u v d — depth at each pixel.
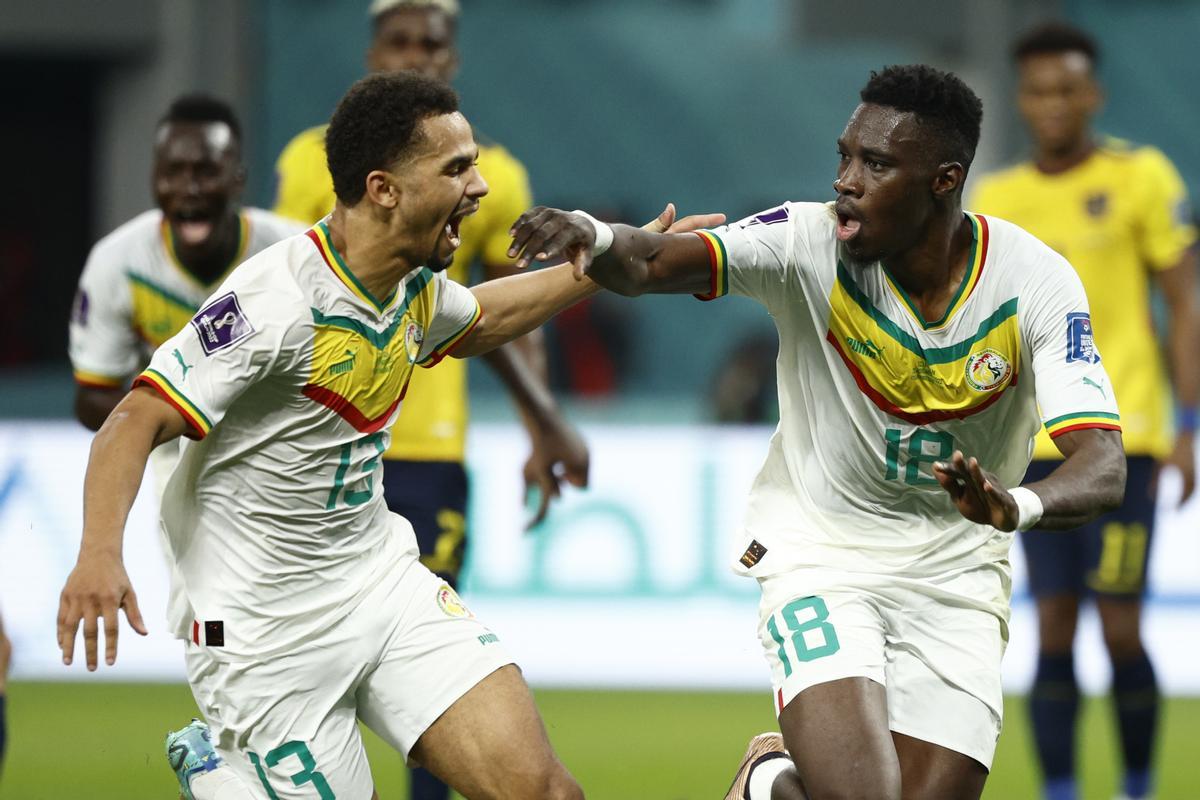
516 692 14.98
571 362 53.16
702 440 35.59
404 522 16.02
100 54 52.38
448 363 21.11
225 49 52.62
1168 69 55.62
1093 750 29.19
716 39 63.41
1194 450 24.81
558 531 35.50
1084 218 24.78
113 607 12.98
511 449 35.53
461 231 21.52
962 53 45.41
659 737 29.19
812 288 15.01
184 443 14.85
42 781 25.12
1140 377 24.47
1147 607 34.38
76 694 33.00
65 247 55.22
